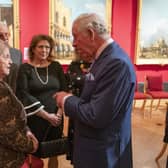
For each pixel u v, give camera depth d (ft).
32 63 8.49
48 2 18.74
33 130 8.11
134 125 16.60
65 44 19.26
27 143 5.06
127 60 4.84
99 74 4.77
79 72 8.52
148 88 19.40
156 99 19.62
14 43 18.39
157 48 20.95
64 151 7.73
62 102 5.11
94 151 5.06
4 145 4.91
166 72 21.53
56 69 8.64
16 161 5.06
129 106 5.01
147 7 20.33
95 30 4.75
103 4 19.69
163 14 20.68
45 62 8.56
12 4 18.06
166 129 10.62
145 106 20.61
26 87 8.09
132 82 4.82
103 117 4.64
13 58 9.04
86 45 4.89
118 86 4.62
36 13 18.66
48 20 18.89
